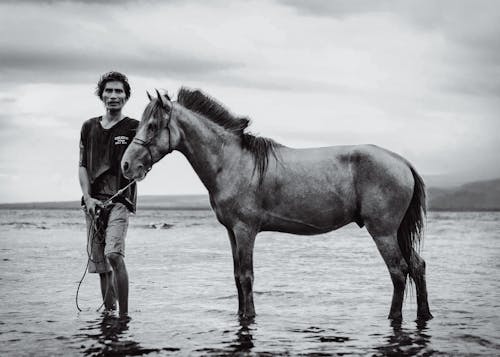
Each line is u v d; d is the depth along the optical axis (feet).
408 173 21.47
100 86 21.98
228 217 21.27
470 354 16.90
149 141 20.66
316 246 68.49
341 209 21.52
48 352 17.22
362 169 21.33
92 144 21.79
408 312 23.77
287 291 29.60
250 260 21.29
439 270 39.96
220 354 16.93
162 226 143.64
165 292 29.60
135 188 21.76
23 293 28.96
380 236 21.20
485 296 27.96
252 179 21.02
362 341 18.51
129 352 17.21
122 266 21.74
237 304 25.89
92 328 20.51
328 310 24.23
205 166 21.30
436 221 209.56
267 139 21.76
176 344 18.12
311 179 21.26
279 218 21.47
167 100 21.12
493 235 97.45
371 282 33.53
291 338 18.92
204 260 48.16
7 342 18.44
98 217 21.61
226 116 21.66
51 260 46.73
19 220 206.28
